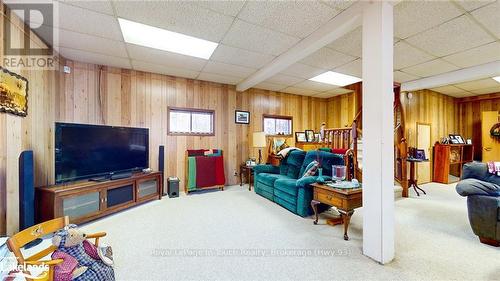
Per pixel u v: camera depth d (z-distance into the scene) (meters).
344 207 2.37
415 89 4.84
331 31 2.51
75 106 3.69
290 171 4.03
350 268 1.87
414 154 5.13
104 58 3.63
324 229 2.68
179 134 4.70
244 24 2.59
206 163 4.71
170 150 4.59
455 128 6.65
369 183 2.01
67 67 3.58
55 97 3.33
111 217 3.08
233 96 5.37
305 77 4.69
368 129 2.01
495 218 2.23
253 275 1.78
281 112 6.04
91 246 1.41
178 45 3.18
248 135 5.57
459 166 6.29
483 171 2.67
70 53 3.41
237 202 3.86
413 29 2.65
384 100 1.91
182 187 4.71
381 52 1.90
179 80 4.70
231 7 2.25
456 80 4.14
